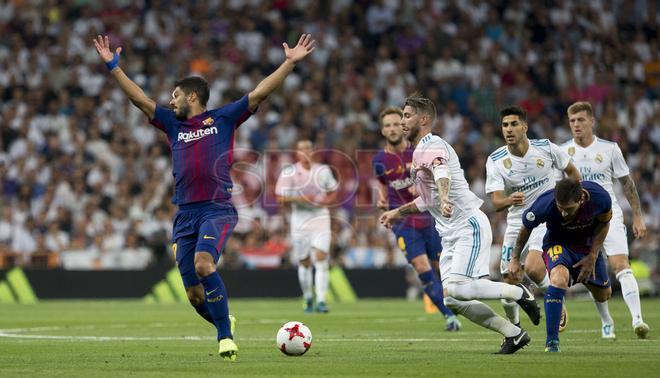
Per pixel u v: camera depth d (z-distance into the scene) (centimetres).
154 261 7006
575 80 9538
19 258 6988
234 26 9225
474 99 9138
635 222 3453
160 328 3997
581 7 10156
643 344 3002
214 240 2538
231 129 2630
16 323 4350
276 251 6956
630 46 10081
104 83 8556
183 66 8750
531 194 3250
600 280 3139
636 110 9244
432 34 9500
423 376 2144
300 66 9006
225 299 2525
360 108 8662
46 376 2181
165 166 7900
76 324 4278
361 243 7200
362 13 9619
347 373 2212
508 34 9769
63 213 7288
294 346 2633
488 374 2164
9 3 8900
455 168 2733
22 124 8044
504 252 3372
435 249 3944
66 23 8925
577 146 3509
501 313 4897
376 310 5416
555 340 2680
